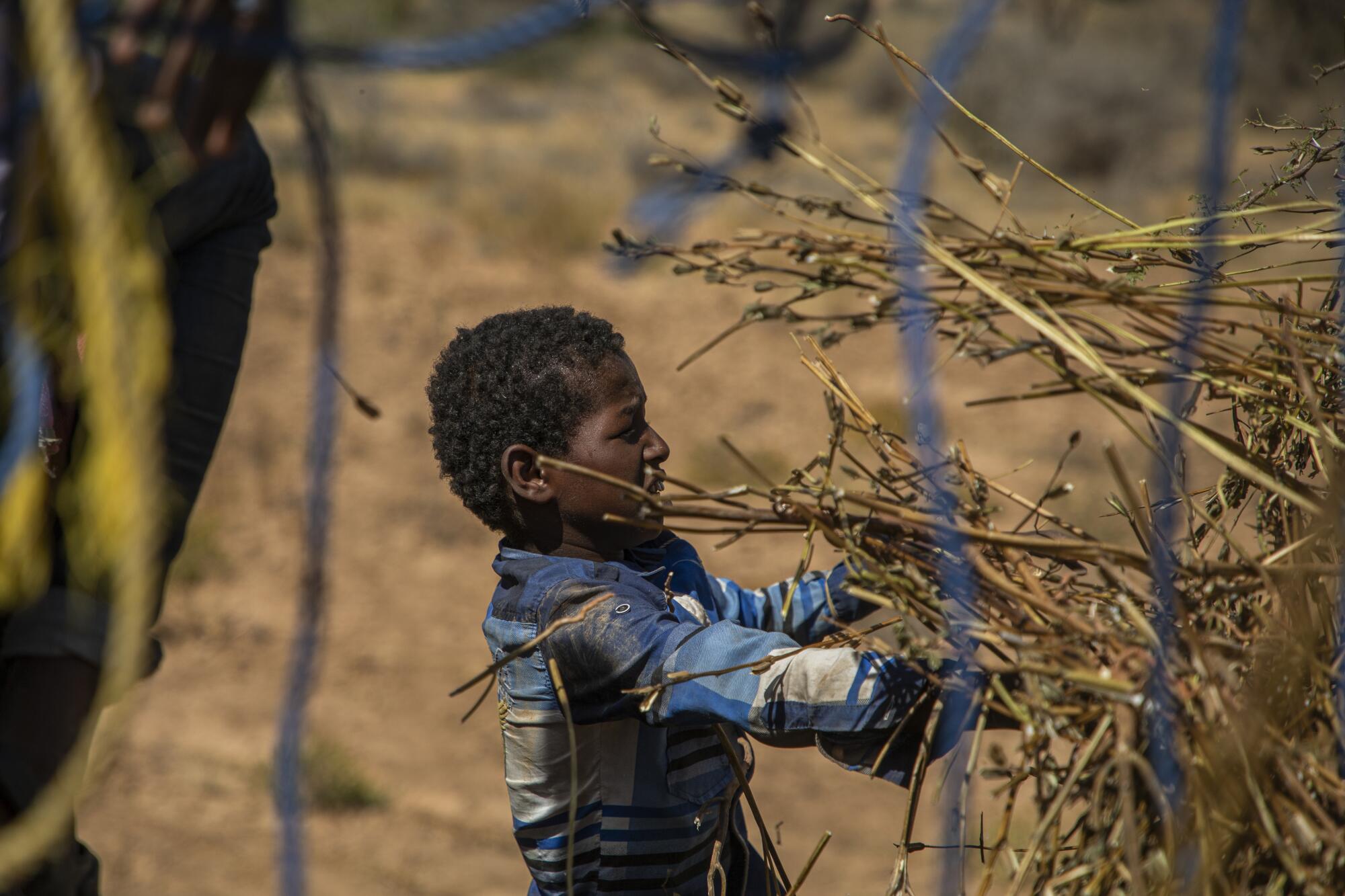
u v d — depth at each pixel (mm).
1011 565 4309
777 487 4289
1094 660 3826
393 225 42719
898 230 4043
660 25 2941
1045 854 3945
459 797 17422
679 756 5406
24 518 3176
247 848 15648
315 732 18578
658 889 5391
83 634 3934
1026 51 60562
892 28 63500
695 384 32906
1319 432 4102
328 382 2744
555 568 5262
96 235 2729
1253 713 3596
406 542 25281
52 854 3867
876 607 6086
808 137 4012
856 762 4359
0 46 2875
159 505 2881
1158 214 42188
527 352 5312
